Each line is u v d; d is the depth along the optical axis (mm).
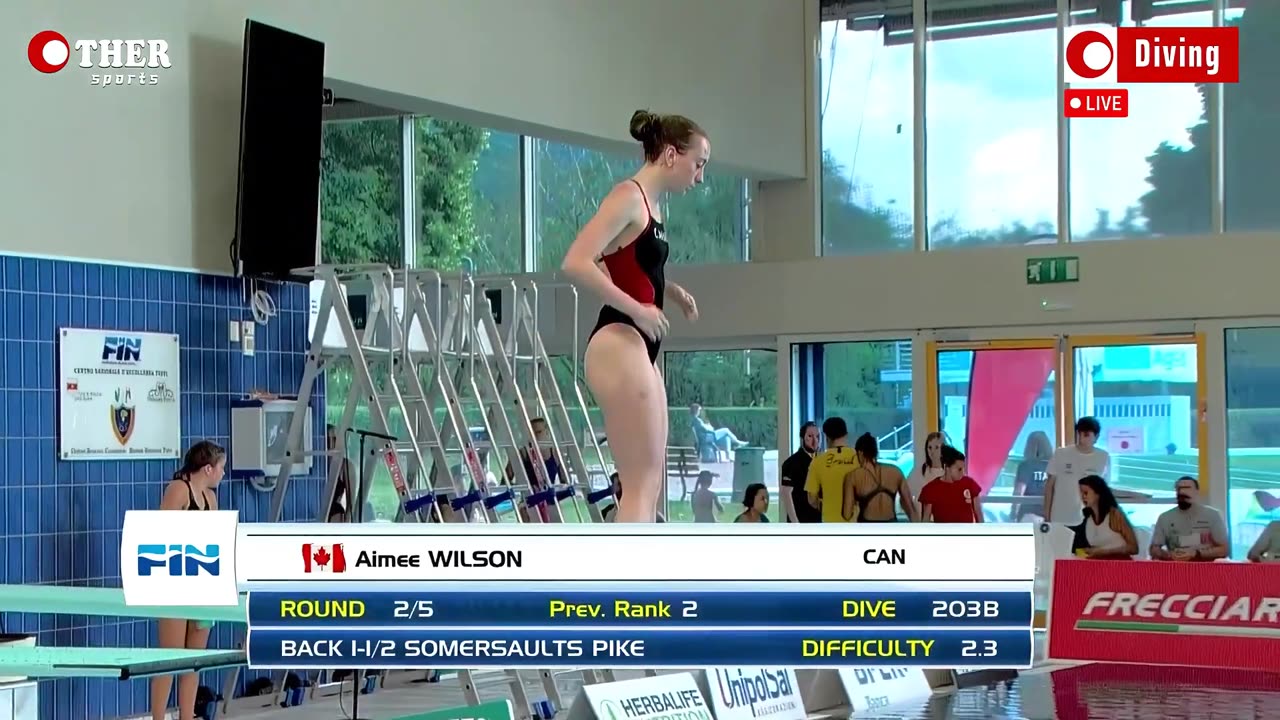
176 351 8117
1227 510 11523
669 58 11383
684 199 13648
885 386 12727
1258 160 11836
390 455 8117
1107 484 10805
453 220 14320
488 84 9750
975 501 11172
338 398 13484
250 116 8164
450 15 9508
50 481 7398
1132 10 12273
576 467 8758
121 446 7770
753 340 13164
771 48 12758
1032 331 12156
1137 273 11820
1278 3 11820
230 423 8461
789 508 11891
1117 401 11898
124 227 7844
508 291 13547
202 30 8312
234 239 8352
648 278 4551
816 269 12852
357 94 9188
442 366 8414
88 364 7602
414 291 8633
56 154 7500
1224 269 11547
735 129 12172
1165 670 8258
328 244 14633
